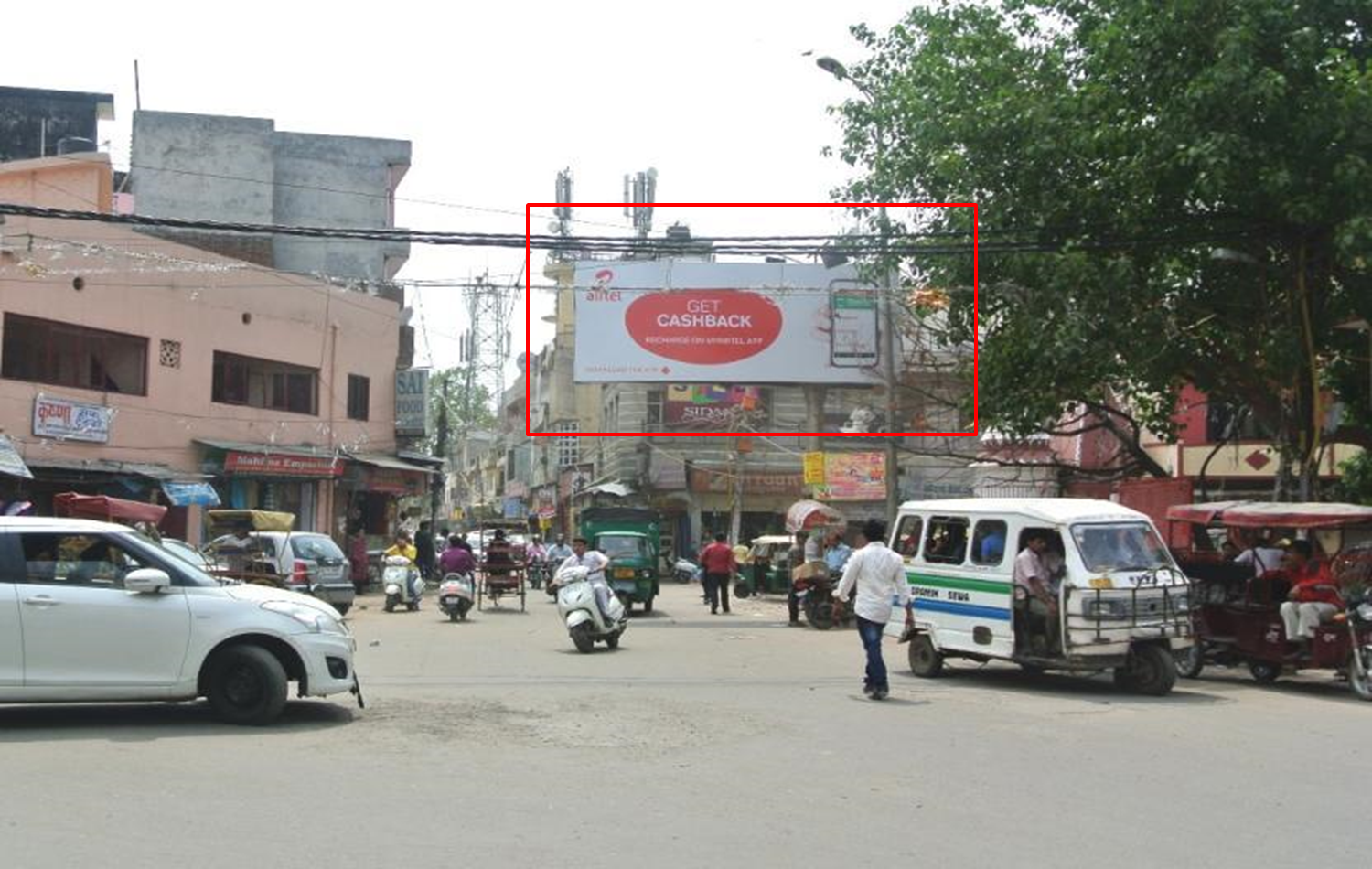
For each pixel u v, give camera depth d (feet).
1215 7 53.26
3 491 80.59
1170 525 63.67
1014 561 45.57
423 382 120.16
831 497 126.31
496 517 243.60
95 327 87.04
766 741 32.68
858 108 72.90
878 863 20.81
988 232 58.65
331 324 111.34
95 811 23.44
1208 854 21.70
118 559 33.45
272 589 36.01
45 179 88.07
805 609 75.82
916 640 49.78
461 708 37.78
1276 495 59.77
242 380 102.63
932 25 69.72
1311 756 31.76
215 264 98.48
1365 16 54.03
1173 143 54.08
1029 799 25.95
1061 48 64.18
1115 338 59.00
